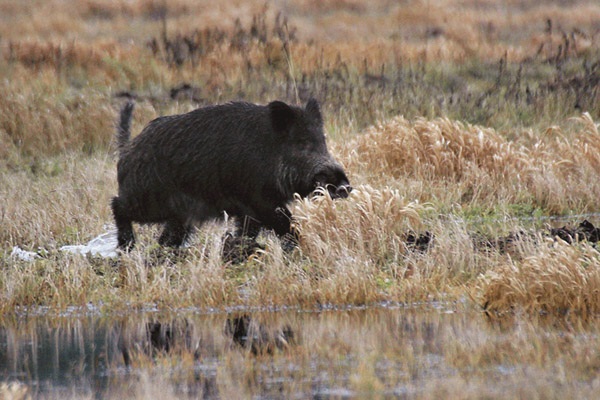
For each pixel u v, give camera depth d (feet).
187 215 71.51
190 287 65.98
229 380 46.85
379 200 74.43
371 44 172.24
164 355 52.44
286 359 50.93
